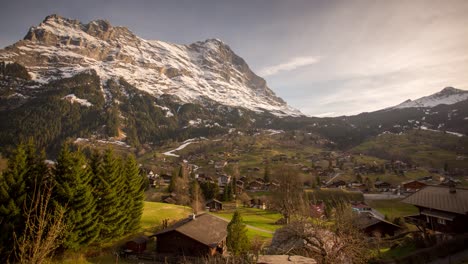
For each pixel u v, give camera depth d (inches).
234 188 4977.9
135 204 1994.3
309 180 5733.3
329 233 879.1
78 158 1438.2
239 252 1311.5
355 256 820.6
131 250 1672.0
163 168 7687.0
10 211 1150.3
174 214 2706.7
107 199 1600.6
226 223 2064.5
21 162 1285.7
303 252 922.1
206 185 4749.0
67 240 1279.5
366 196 4650.6
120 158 2057.1
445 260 1090.7
